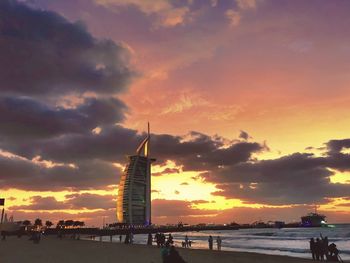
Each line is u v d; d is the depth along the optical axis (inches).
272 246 3767.2
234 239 6456.7
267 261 1571.1
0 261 1334.9
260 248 3403.1
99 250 2039.9
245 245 4097.0
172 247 845.8
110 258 1513.3
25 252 1860.2
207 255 1875.0
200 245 4274.1
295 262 1486.2
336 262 1478.8
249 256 1834.4
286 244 4165.8
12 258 1472.7
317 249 1507.1
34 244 2787.9
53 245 2674.7
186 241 3213.6
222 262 1521.9
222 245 4175.7
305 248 3228.3
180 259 829.8
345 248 3491.6
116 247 2386.8
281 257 1801.2
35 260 1397.6
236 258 1710.1
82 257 1561.3
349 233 7642.7
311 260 1601.9
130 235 3218.5
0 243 2896.2
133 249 2129.7
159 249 2078.0
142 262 1342.3
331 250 1502.2
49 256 1600.6
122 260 1423.5
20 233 4606.3
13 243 2925.7
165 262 831.7
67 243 3152.1
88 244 2947.8
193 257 1752.0
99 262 1339.8
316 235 7224.4
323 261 1503.4
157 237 2228.1
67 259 1462.8
